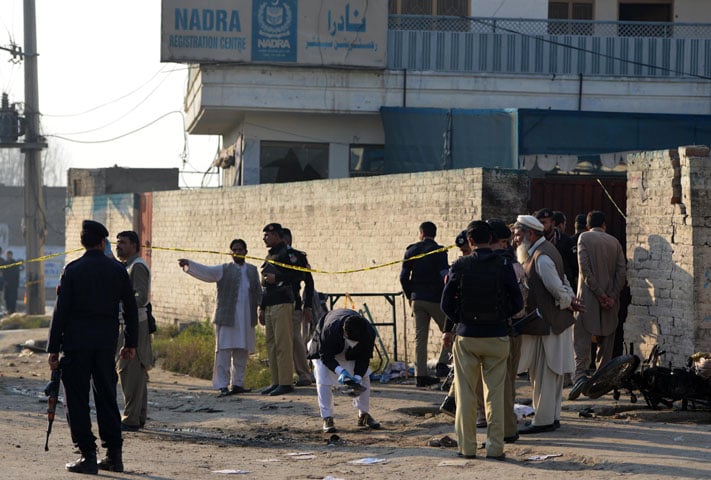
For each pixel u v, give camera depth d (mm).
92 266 8992
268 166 27922
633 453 9086
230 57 26094
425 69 26672
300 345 15102
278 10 26125
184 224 26109
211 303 24562
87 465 8891
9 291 39625
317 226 20359
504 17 27797
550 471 8609
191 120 30344
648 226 13078
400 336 17609
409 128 25062
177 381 17484
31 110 35500
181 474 8992
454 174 16172
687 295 12352
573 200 15586
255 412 13078
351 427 11727
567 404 11859
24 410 13648
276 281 14438
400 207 17703
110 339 9031
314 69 26531
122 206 30156
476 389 9953
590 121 22891
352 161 28109
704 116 23141
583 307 10227
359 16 26312
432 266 13953
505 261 9281
